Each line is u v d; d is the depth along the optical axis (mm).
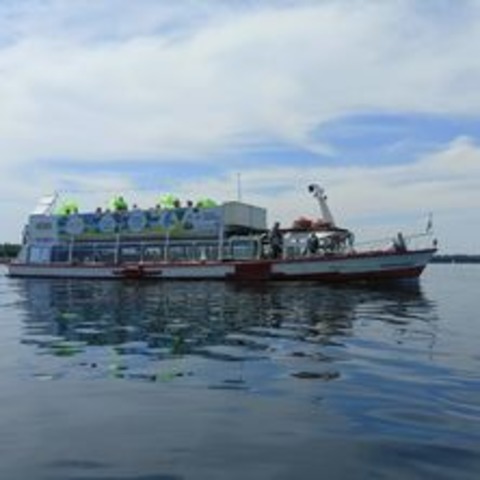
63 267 66500
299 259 56750
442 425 11391
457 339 21781
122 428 11305
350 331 24047
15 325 26719
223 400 13188
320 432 11031
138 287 52219
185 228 62312
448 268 164625
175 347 20328
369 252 55188
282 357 18250
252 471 9320
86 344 21094
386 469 9375
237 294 43781
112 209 66375
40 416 12070
